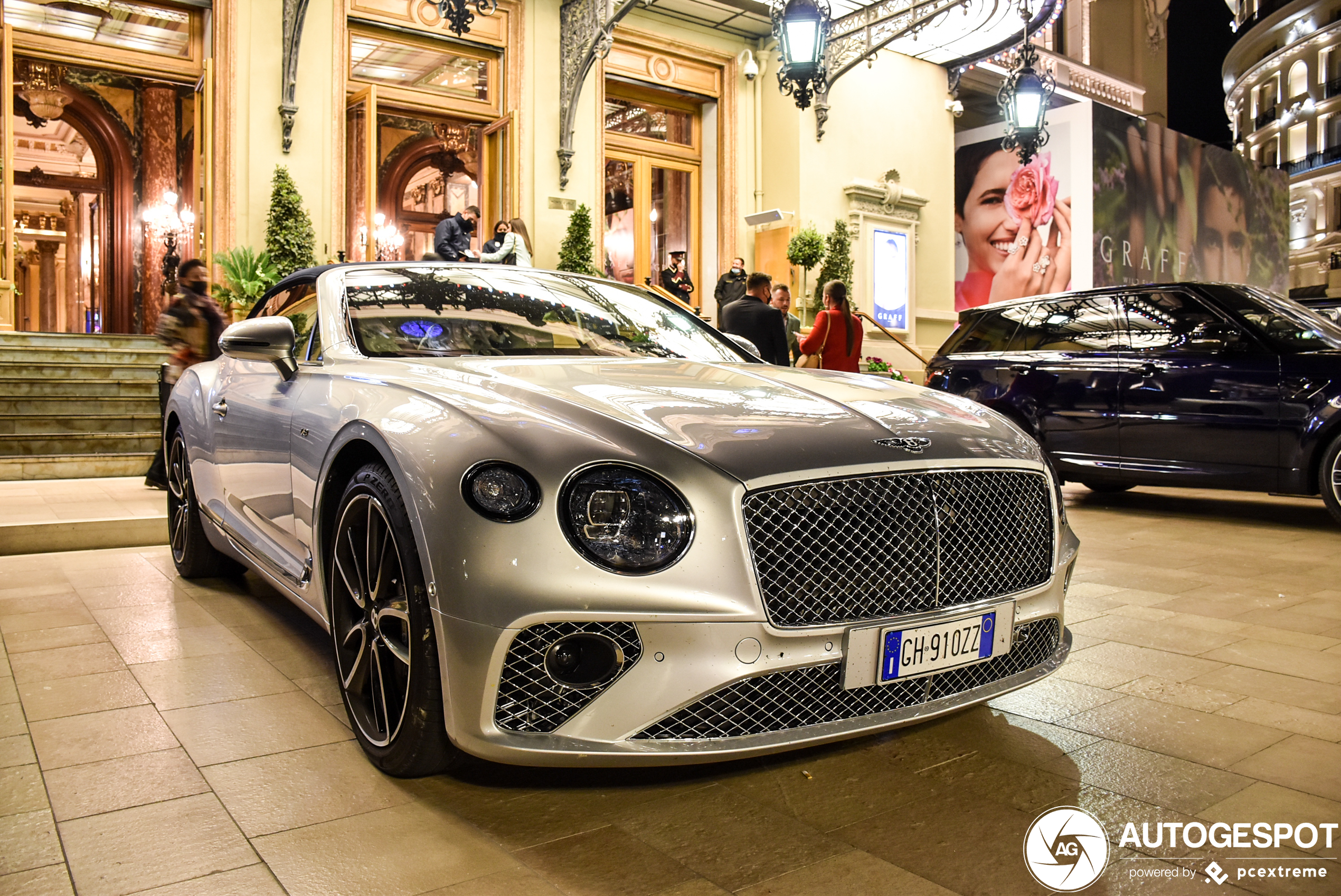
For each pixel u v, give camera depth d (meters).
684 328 3.30
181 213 15.39
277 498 2.77
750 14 14.24
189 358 6.26
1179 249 20.14
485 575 1.76
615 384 2.24
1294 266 43.06
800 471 1.86
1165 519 6.22
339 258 11.39
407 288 3.00
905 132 16.09
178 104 15.45
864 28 13.92
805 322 14.59
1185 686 2.78
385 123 13.72
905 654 1.93
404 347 2.69
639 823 1.88
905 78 16.09
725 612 1.77
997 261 18.48
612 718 1.77
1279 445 5.62
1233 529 5.79
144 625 3.35
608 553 1.76
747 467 1.84
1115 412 6.31
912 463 1.97
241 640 3.16
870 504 1.92
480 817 1.90
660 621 1.75
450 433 1.93
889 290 15.70
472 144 13.89
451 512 1.81
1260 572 4.46
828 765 2.18
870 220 15.41
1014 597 2.11
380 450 2.06
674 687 1.76
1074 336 6.68
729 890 1.63
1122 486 7.50
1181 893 1.63
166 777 2.07
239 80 10.84
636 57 14.24
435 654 1.86
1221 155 21.67
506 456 1.83
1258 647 3.18
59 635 3.21
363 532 2.22
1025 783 2.08
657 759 1.76
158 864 1.70
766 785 2.06
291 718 2.44
